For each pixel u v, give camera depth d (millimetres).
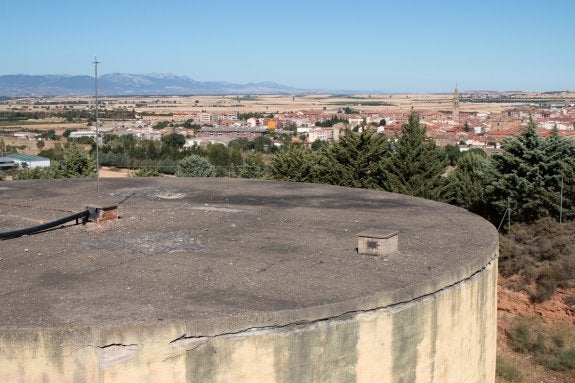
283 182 18188
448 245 10359
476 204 30906
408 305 8094
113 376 6750
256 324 7066
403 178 31625
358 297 7652
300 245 10336
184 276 8570
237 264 9172
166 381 6855
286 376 7293
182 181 18172
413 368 8312
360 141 32938
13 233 10859
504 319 21828
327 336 7445
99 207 12016
